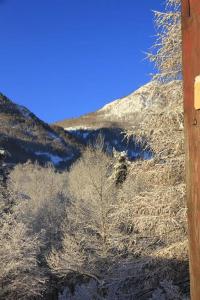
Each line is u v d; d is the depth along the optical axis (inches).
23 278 923.4
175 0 474.0
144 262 517.3
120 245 549.6
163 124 493.4
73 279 999.6
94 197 949.8
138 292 554.9
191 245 60.8
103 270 887.7
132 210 497.7
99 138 1156.5
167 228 488.7
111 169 1228.5
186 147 63.0
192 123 60.9
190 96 61.8
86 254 943.0
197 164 59.4
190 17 62.6
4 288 917.2
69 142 6594.5
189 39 62.8
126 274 545.3
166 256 495.2
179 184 491.5
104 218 900.6
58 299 940.0
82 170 1959.9
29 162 3309.5
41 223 1198.9
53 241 1133.7
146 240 523.5
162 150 508.1
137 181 610.9
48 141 6190.9
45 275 1027.9
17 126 6235.2
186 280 517.3
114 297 611.8
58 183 2246.6
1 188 1104.8
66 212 1166.3
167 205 486.0
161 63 486.3
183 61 64.8
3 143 5344.5
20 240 922.7
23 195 1425.9
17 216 1078.4
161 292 504.4
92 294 820.0
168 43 475.5
